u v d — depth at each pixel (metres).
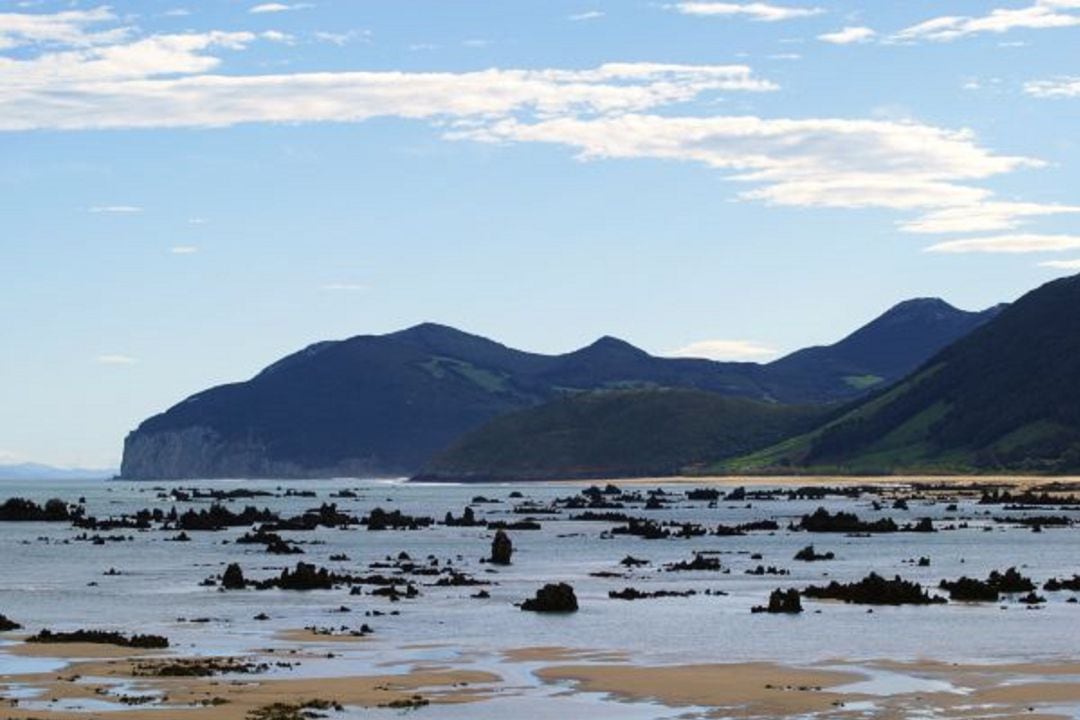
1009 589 109.75
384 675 67.19
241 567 135.62
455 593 109.94
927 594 104.31
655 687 63.75
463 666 70.12
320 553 156.25
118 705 57.94
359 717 56.81
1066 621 90.81
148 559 146.62
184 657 73.00
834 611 97.00
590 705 59.56
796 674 67.44
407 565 134.62
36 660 70.88
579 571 131.62
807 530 195.25
